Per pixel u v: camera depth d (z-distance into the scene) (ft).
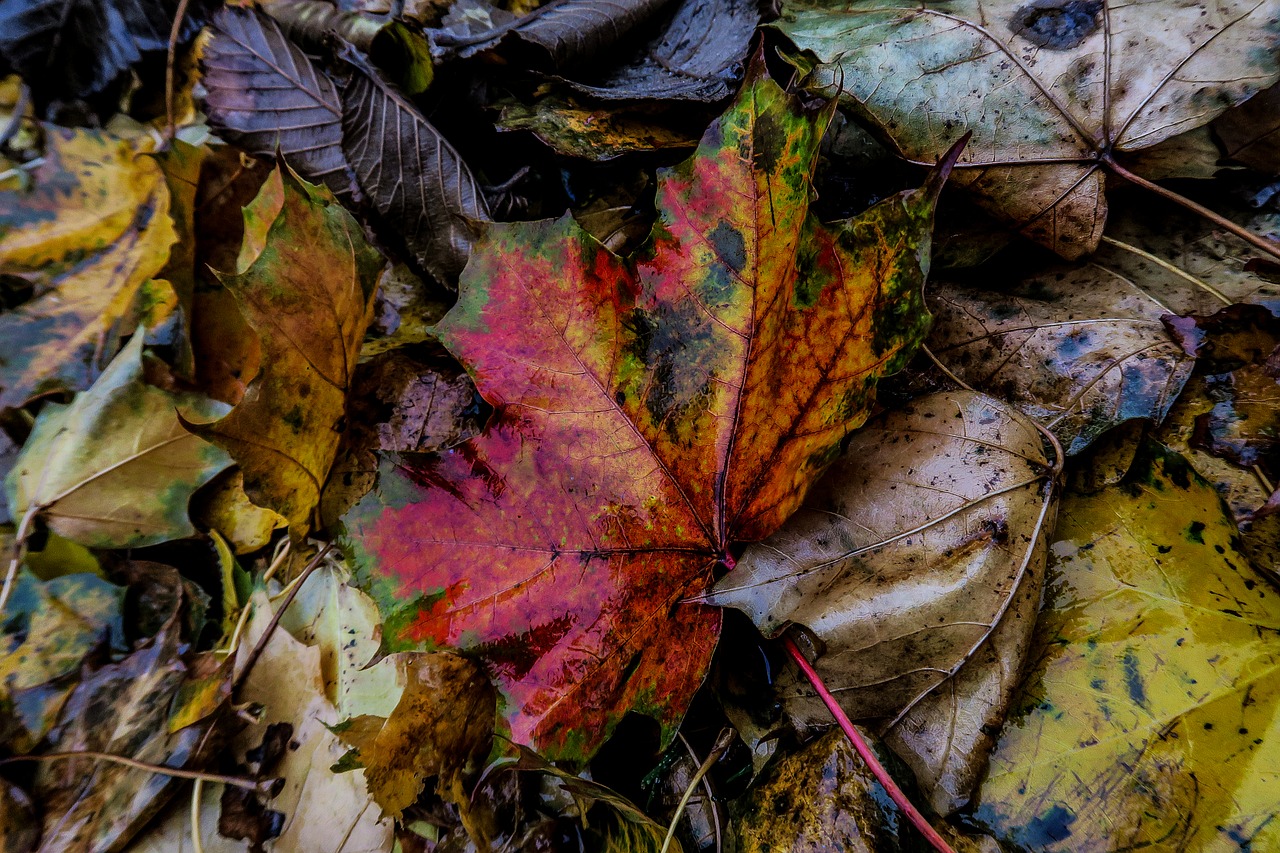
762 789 1.17
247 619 1.21
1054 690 1.16
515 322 1.10
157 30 1.29
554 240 1.09
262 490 1.16
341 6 1.31
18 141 1.26
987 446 1.17
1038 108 1.19
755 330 1.11
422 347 1.26
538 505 1.11
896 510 1.17
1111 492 1.20
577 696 1.11
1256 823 1.12
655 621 1.13
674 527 1.13
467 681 1.17
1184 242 1.24
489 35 1.26
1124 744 1.15
